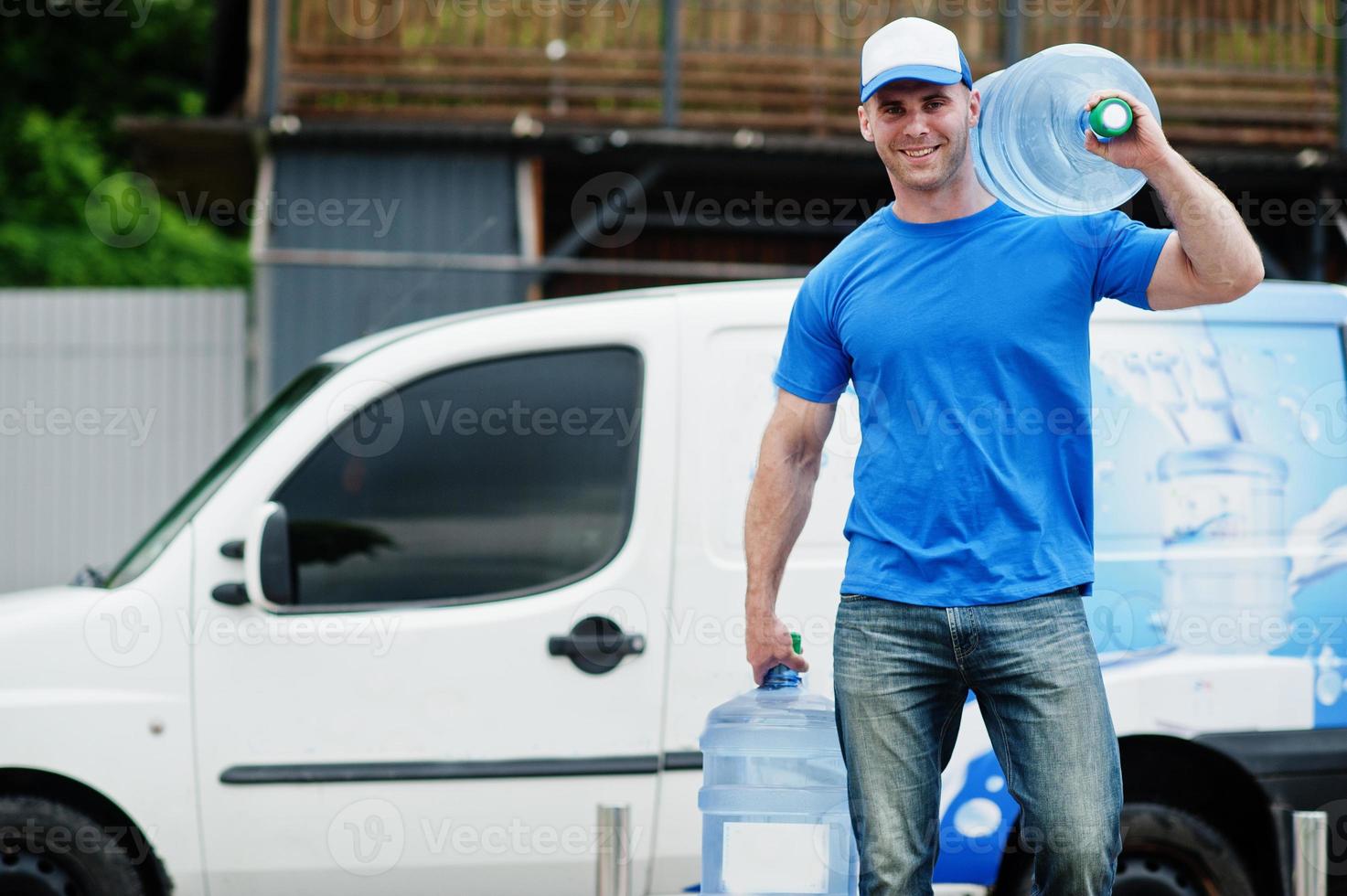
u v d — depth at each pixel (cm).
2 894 846
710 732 721
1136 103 575
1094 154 594
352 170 2184
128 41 4281
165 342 2353
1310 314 930
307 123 2156
